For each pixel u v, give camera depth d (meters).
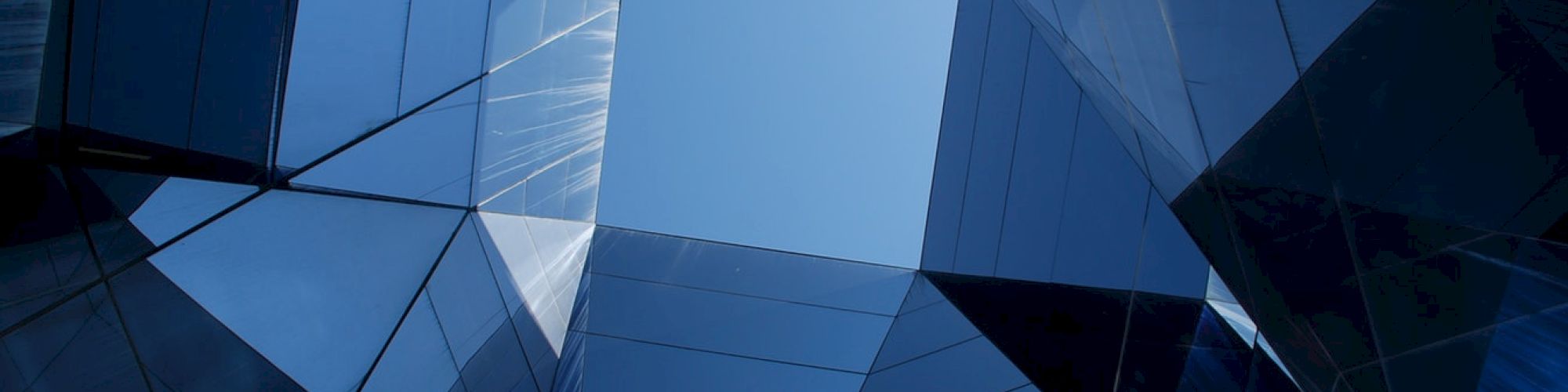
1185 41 9.28
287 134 10.89
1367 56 5.88
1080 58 16.62
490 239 18.88
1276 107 7.61
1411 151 5.79
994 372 17.72
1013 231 21.20
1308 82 6.80
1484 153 5.09
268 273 10.55
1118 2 11.30
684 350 21.31
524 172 20.62
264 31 9.73
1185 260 14.36
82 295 7.42
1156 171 14.80
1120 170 17.52
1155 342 14.54
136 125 8.02
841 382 20.52
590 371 19.91
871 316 24.22
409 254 14.75
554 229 24.22
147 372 7.93
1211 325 13.19
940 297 23.77
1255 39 7.50
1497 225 5.21
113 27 7.43
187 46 8.42
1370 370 7.84
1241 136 8.81
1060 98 20.17
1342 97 6.39
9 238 6.66
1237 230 10.66
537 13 18.20
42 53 6.80
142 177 8.41
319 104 11.30
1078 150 19.14
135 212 8.38
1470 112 5.05
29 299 6.80
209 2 8.56
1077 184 18.94
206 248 9.51
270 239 10.82
